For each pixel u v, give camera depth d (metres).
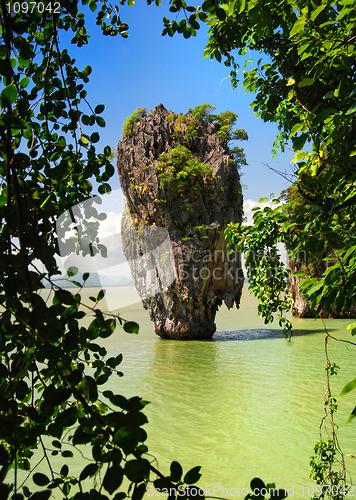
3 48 1.66
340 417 13.22
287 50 4.14
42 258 1.44
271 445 11.12
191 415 14.09
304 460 10.05
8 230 1.44
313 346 27.78
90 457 9.08
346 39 2.46
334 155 2.87
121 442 1.24
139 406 1.32
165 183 33.34
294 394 16.33
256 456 10.35
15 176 1.34
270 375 20.11
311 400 15.37
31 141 2.00
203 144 37.97
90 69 2.48
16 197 1.33
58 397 1.31
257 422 13.12
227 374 20.80
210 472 9.44
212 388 17.97
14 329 1.24
